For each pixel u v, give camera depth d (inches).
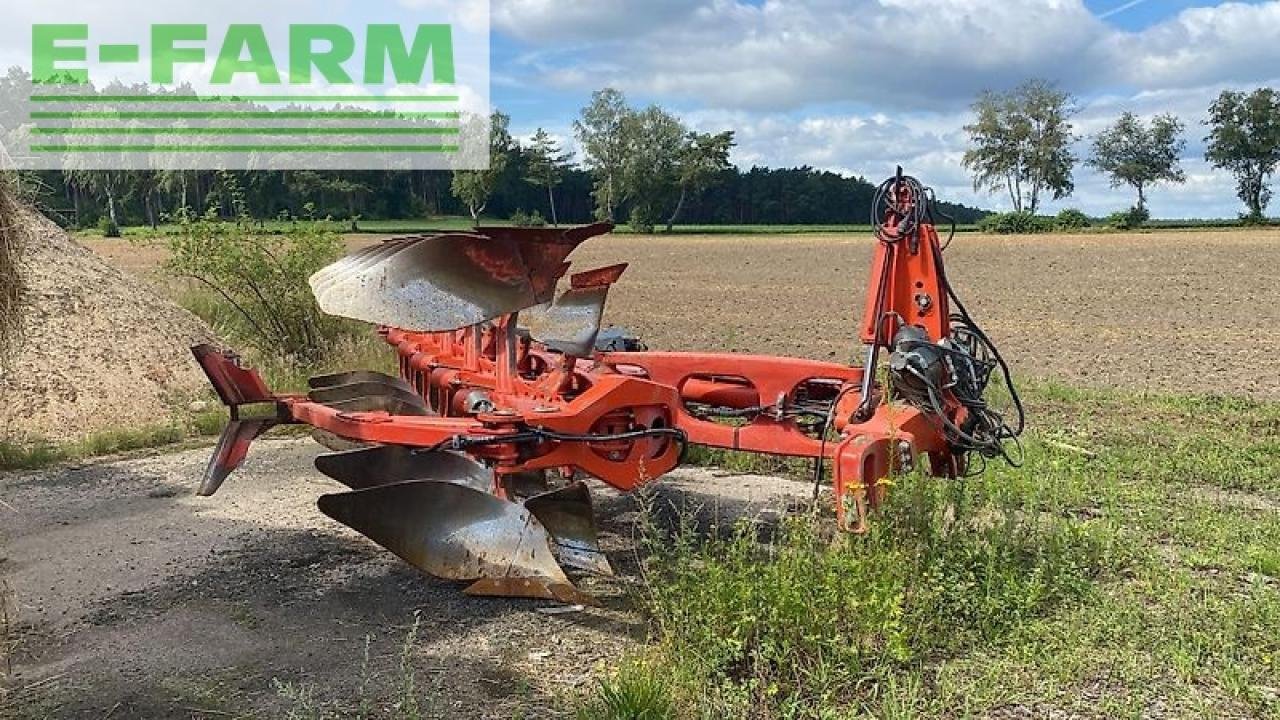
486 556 183.6
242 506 259.0
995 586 183.2
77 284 413.4
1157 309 892.6
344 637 177.9
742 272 1429.6
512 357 221.0
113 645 176.1
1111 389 447.5
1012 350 636.1
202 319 467.8
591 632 178.1
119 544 229.3
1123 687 155.3
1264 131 3208.7
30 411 339.0
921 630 167.3
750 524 200.7
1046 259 1534.2
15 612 190.2
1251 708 148.8
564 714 148.9
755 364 225.1
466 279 178.7
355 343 430.0
